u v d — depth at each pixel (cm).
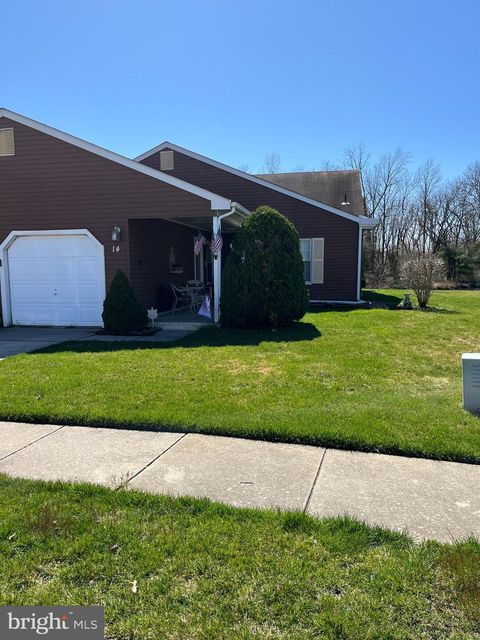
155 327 1120
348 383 610
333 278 1675
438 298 1870
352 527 283
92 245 1148
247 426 442
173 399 535
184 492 334
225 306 1071
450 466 373
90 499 323
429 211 3950
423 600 224
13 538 276
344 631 206
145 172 1102
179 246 1516
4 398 545
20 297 1200
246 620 214
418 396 556
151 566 251
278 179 2169
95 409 501
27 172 1150
